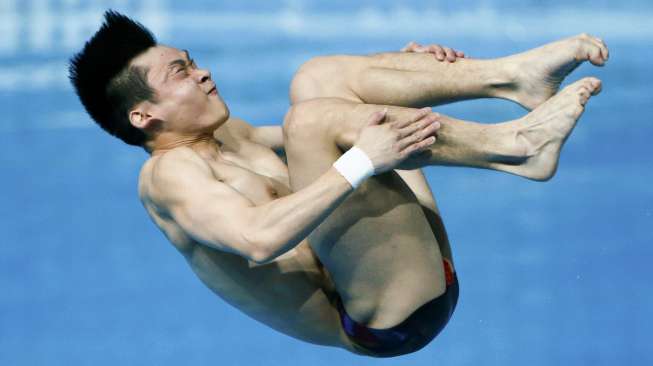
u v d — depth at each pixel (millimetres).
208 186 8898
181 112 9875
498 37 25953
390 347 9688
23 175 21766
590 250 18219
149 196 9477
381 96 9586
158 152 10164
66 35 26938
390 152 8320
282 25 27312
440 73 9516
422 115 8414
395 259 9133
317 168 8844
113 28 10062
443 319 9602
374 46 26141
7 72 26297
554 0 27234
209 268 9695
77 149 23031
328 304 9945
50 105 25141
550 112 8570
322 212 8312
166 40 26922
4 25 26766
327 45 26328
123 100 9977
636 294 17094
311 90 9695
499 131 8648
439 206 19953
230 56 26000
